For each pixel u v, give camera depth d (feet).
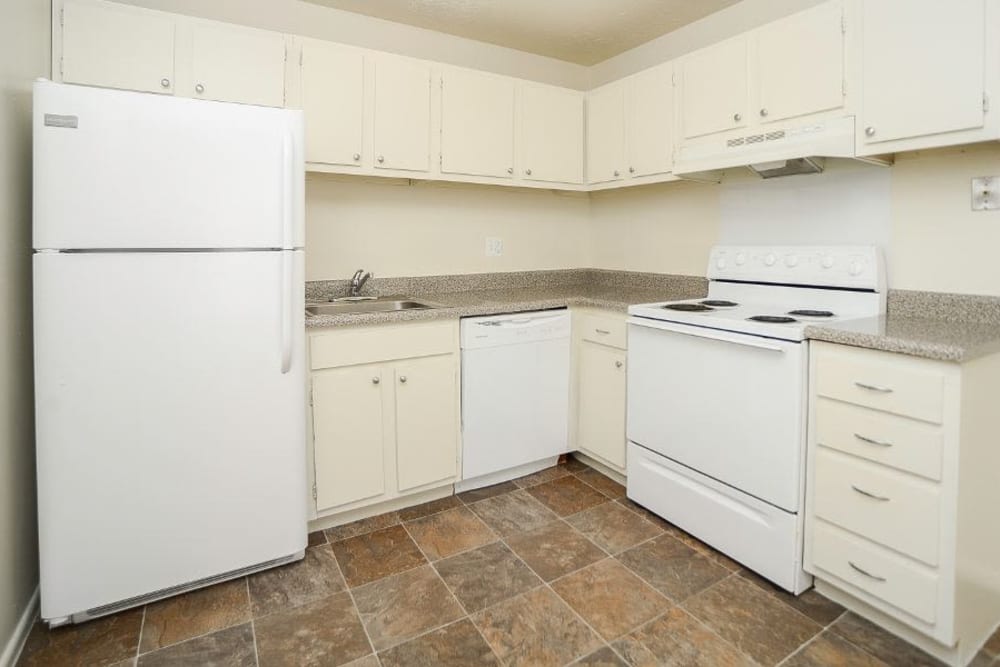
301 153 6.08
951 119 5.31
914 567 4.91
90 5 6.28
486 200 10.36
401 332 7.42
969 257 6.08
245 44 7.06
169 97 5.36
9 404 5.15
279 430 6.17
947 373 4.58
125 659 5.02
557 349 8.89
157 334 5.47
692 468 6.95
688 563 6.51
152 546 5.64
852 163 7.06
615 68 10.66
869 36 5.93
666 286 9.87
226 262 5.72
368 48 8.50
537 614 5.62
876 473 5.12
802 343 5.63
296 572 6.37
